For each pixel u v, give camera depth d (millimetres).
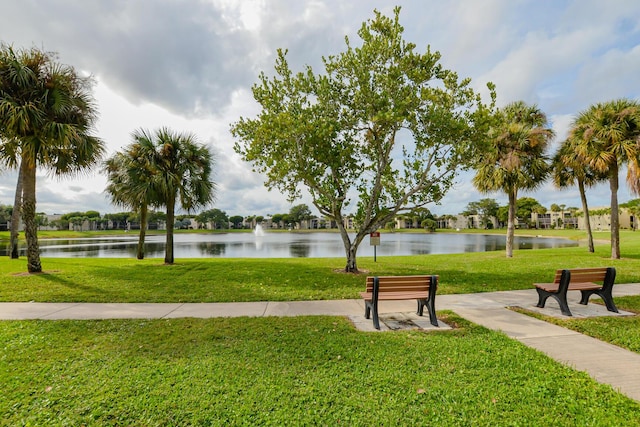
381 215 12547
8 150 10945
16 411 2986
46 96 10703
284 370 3791
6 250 28328
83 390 3328
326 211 12375
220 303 7164
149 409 3010
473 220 126312
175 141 15117
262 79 11312
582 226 86125
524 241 43938
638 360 4023
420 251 28141
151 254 24828
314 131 10789
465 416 2891
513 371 3723
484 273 10977
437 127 10508
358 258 17891
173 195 15188
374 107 10969
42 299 7418
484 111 10250
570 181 18906
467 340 4742
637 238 33969
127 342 4699
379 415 2912
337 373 3709
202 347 4512
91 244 40250
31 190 11336
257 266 13070
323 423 2807
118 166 16469
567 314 6027
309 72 11484
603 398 3135
